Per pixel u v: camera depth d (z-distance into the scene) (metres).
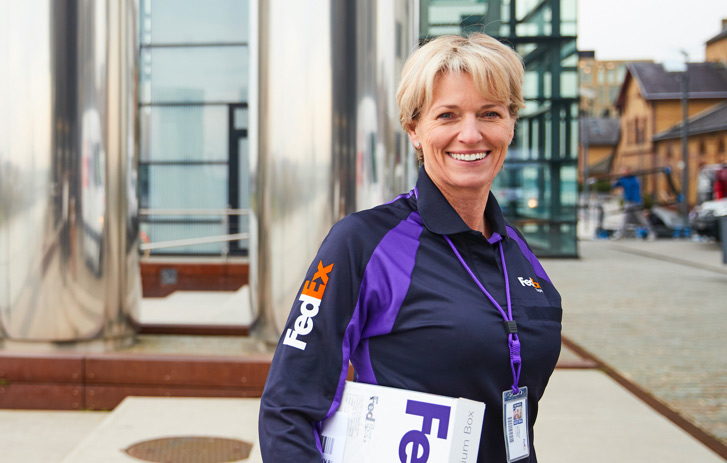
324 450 1.33
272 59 4.80
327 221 4.79
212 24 11.09
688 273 12.05
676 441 3.87
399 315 1.35
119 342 5.10
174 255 11.39
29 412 4.58
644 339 6.65
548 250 14.84
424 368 1.34
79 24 4.72
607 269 12.73
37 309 4.78
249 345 5.31
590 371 5.44
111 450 3.74
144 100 11.22
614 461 3.58
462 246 1.41
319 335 1.33
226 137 11.27
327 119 4.75
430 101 1.39
